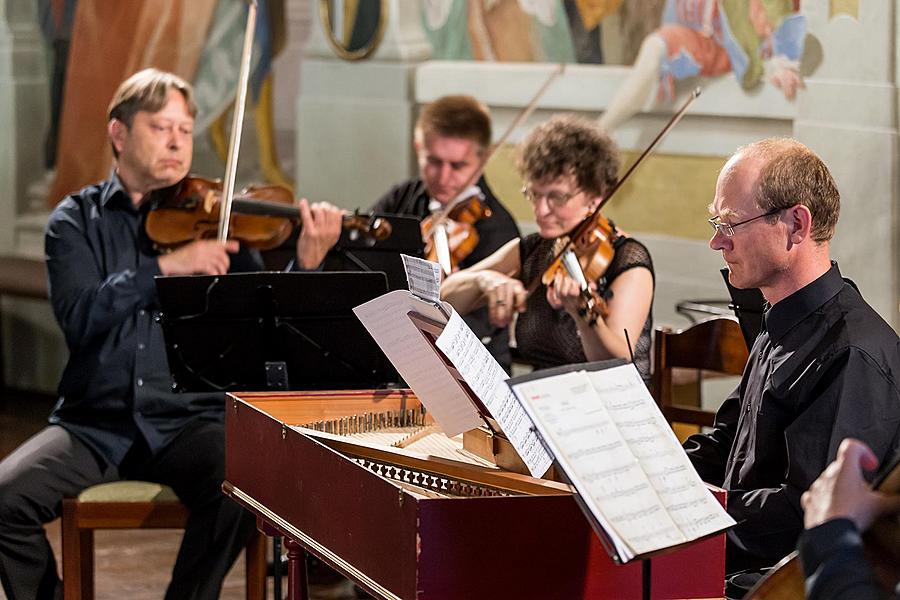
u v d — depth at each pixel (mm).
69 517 3225
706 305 4488
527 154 3430
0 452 5621
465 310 3627
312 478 2258
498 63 5117
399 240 3793
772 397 2301
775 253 2275
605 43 4770
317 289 3021
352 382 3160
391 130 5488
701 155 4547
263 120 5922
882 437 2168
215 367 3113
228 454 2713
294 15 5742
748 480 2361
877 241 4078
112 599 3836
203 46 6043
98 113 6367
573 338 3520
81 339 3473
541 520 1913
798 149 2281
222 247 3467
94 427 3428
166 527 3271
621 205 4777
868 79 4047
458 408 2287
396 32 5410
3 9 6535
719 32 4430
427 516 1861
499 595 1900
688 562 1986
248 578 3264
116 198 3613
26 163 6633
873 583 1437
